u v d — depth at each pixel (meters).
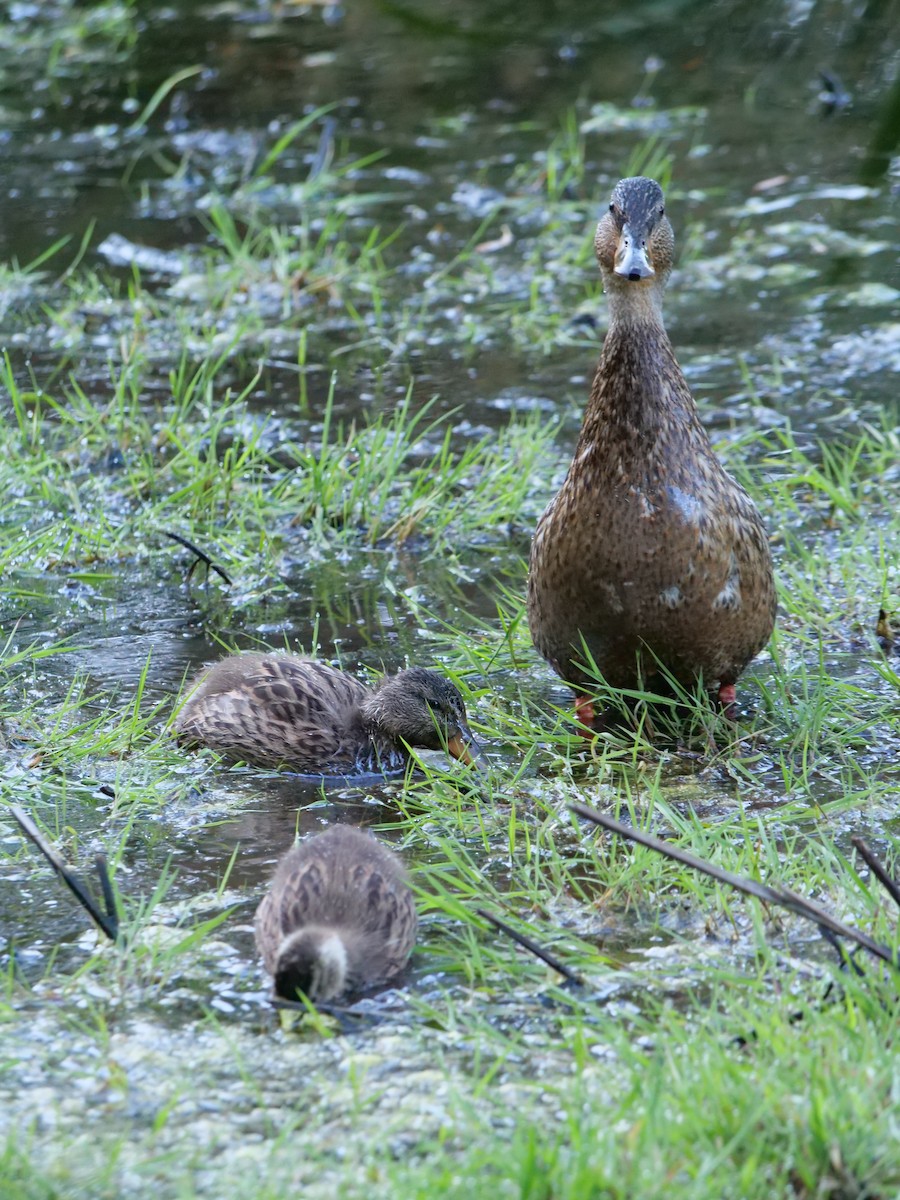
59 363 17.58
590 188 21.98
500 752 10.91
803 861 9.23
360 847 8.91
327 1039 7.71
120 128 24.67
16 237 20.95
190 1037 7.76
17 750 10.70
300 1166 6.75
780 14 28.08
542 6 29.16
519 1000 8.07
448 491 14.71
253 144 23.70
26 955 8.48
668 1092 6.93
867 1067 6.99
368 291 19.55
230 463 15.28
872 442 15.51
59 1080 7.40
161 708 11.42
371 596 13.29
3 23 29.52
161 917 8.88
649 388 10.38
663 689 11.23
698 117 24.39
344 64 26.91
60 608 13.01
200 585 13.44
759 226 21.02
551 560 10.75
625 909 8.91
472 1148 6.71
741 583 10.67
